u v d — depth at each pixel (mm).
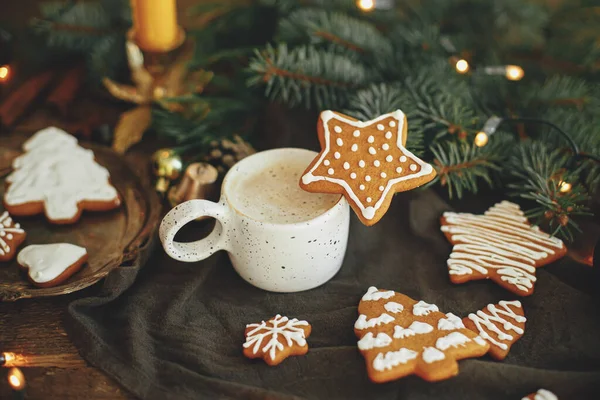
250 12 656
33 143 576
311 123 601
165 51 611
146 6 585
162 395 427
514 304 474
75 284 477
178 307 477
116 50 667
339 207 461
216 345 460
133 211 544
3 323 471
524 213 522
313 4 643
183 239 521
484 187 576
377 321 453
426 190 560
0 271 494
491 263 500
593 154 535
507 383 425
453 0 667
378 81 600
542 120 531
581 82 585
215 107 605
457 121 543
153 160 564
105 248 516
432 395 425
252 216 466
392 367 424
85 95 662
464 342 438
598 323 463
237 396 425
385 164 454
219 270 511
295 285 485
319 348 449
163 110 625
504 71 567
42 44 683
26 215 534
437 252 521
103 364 440
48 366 449
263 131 619
